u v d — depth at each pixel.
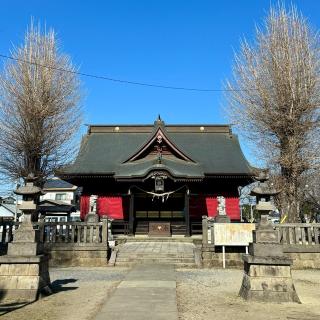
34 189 10.72
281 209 21.73
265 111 21.92
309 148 20.84
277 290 9.62
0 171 25.23
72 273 15.21
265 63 22.77
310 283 13.09
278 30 22.73
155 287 11.18
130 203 26.91
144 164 27.44
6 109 25.23
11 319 7.91
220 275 14.62
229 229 17.06
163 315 7.79
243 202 45.19
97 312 8.09
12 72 25.80
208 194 29.27
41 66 26.22
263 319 7.83
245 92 23.30
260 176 10.73
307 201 32.44
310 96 21.06
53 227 18.27
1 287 10.00
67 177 27.80
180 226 28.12
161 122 28.77
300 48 21.81
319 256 17.02
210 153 31.42
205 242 17.59
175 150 28.53
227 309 8.69
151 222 28.08
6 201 50.66
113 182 29.08
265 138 22.33
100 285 12.17
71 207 40.31
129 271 15.09
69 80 27.27
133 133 34.44
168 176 25.42
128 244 22.25
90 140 33.66
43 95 25.70
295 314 8.26
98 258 17.64
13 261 10.12
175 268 16.50
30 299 9.82
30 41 26.72
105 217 18.61
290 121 21.08
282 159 20.81
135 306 8.62
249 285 9.75
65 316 8.09
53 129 25.72
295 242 17.25
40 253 10.88
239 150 32.09
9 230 19.16
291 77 21.36
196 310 8.53
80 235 18.27
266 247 9.96
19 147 25.05
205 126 34.59
